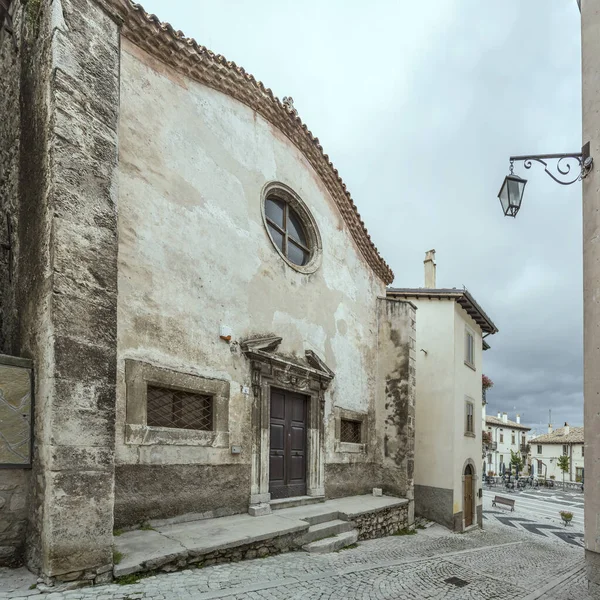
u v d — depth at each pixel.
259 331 8.41
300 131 10.23
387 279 14.34
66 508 4.20
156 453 6.15
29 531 4.39
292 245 10.40
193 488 6.64
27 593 3.90
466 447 15.32
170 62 7.26
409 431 12.12
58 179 4.59
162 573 4.97
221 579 5.09
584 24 5.57
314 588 5.33
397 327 12.92
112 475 4.63
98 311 4.75
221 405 7.29
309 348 9.94
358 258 12.78
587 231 5.30
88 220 4.80
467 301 15.41
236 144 8.48
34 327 4.64
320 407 10.02
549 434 64.44
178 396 6.76
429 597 5.75
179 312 6.79
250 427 7.85
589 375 5.12
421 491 14.23
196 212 7.35
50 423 4.23
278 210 9.98
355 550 7.79
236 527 6.55
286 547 6.82
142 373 6.10
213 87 8.11
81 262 4.66
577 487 47.56
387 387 12.65
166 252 6.72
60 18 4.86
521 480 47.28
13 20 5.84
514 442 64.00
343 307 11.61
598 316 5.07
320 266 10.72
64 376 4.35
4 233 5.47
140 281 6.27
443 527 13.58
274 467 8.66
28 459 4.43
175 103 7.28
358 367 11.99
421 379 14.93
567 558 10.97
